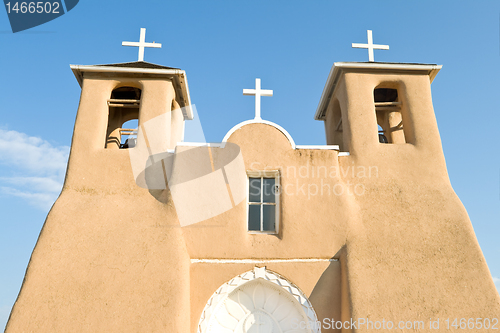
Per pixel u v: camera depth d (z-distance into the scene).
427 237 10.41
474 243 10.31
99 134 11.66
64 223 10.23
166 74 12.38
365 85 12.38
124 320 9.27
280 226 10.81
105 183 11.02
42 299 9.31
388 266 10.08
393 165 11.44
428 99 12.25
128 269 9.79
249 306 10.48
